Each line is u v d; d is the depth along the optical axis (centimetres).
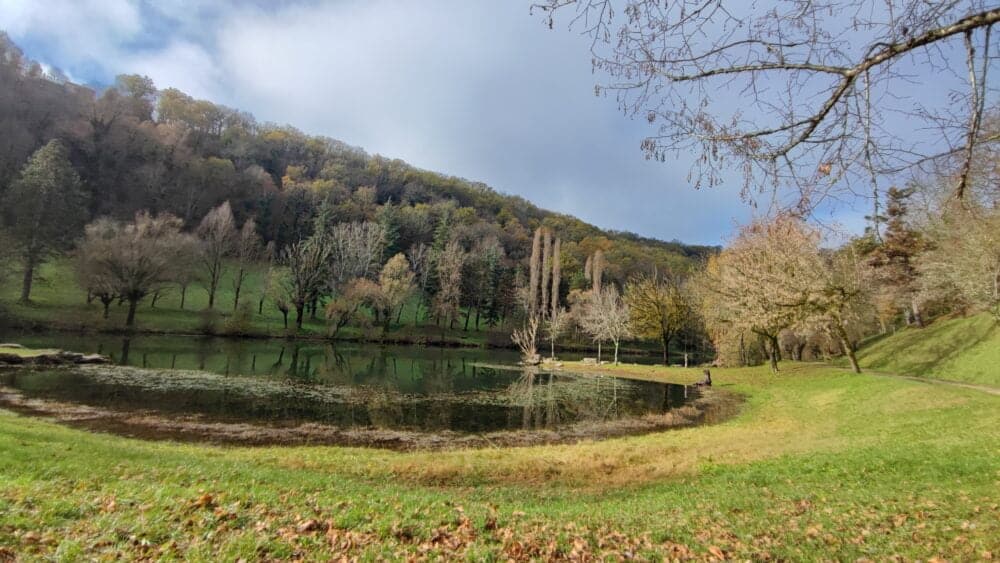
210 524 597
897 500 808
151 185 7875
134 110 9388
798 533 681
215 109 11725
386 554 553
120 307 5434
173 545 521
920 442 1287
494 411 2411
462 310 8744
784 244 2998
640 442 1728
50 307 4891
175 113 10525
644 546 642
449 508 790
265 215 9112
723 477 1153
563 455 1452
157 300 5988
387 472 1215
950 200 428
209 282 6800
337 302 6256
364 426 1905
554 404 2714
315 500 766
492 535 661
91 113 7850
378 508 743
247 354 4262
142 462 1007
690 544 647
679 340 7369
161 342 4575
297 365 3800
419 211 10706
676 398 3070
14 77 6788
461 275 8419
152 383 2502
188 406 2025
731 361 5038
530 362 5359
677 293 5312
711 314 4325
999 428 1351
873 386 2409
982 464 980
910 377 2891
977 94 348
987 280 2280
